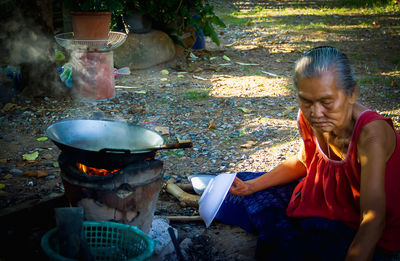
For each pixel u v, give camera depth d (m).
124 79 6.23
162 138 2.26
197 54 7.88
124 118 4.72
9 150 3.82
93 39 5.07
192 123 4.66
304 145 2.35
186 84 6.13
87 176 2.09
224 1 15.67
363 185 1.92
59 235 1.84
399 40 9.45
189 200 3.00
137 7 6.65
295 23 11.52
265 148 4.05
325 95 1.81
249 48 8.57
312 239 2.13
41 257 2.31
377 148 1.89
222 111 5.07
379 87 6.07
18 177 3.31
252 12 13.58
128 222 2.21
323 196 2.29
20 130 4.29
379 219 1.85
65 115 4.73
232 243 2.61
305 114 1.93
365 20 12.04
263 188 2.66
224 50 8.33
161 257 2.37
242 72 6.88
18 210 2.58
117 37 5.62
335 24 11.41
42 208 2.67
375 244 1.85
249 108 5.20
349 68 1.84
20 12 5.11
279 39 9.41
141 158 2.16
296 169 2.64
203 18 7.64
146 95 5.55
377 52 8.34
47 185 3.21
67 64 5.88
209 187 2.69
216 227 2.79
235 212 2.73
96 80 5.19
